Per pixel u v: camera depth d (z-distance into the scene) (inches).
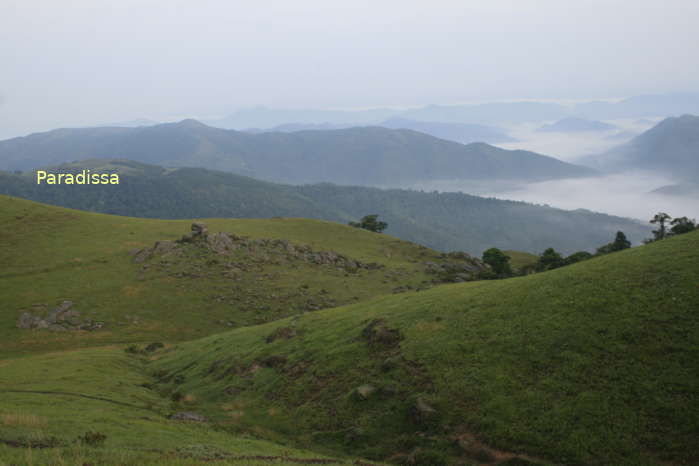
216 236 4146.2
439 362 1077.8
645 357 876.6
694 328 898.1
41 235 4084.6
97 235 4222.4
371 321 1451.8
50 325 2716.5
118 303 3029.0
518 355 1004.6
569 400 841.5
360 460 836.0
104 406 1139.9
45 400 1127.6
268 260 3912.4
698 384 784.9
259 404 1232.8
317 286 3464.6
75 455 620.1
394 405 1000.2
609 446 734.5
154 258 3727.9
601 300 1085.1
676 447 700.7
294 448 952.3
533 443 784.3
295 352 1457.9
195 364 1753.2
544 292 1237.7
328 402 1113.4
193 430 991.6
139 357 2151.8
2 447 632.4
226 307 3073.3
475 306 1317.7
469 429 858.8
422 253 5137.8
